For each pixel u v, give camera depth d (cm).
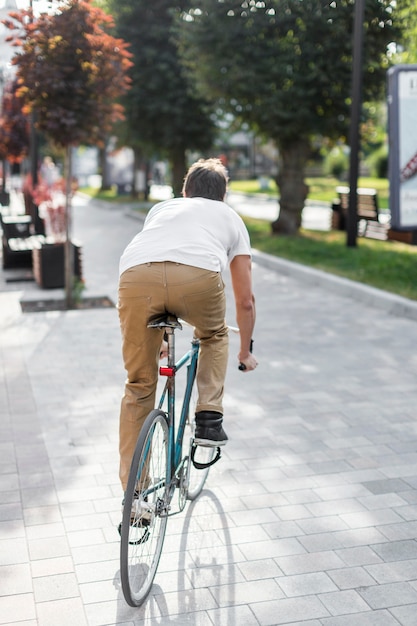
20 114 1923
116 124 2370
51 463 475
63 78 891
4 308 951
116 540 384
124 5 2244
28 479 451
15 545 376
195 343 381
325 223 2125
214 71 1505
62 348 753
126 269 332
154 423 324
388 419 555
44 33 865
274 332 820
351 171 1352
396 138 1098
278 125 1517
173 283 324
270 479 456
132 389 352
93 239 1742
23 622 315
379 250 1349
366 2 1341
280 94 1456
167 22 2248
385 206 2467
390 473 464
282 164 1664
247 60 1470
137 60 2255
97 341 780
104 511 413
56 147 971
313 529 395
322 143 1730
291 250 1377
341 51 1429
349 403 590
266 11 1426
